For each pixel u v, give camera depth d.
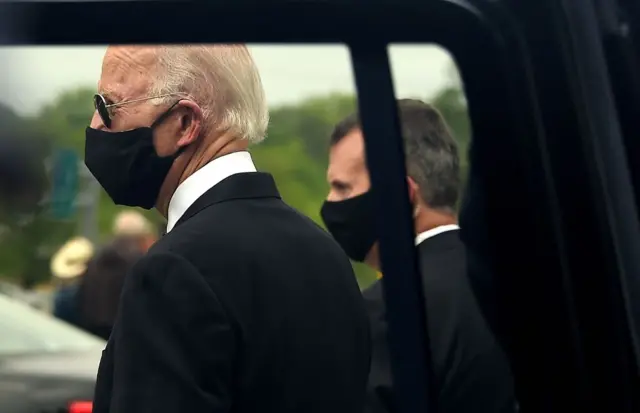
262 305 1.58
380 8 1.24
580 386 1.21
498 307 1.25
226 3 1.25
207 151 1.69
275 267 1.60
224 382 1.53
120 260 3.65
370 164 1.29
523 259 1.23
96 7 1.25
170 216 1.72
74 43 1.26
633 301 1.20
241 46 1.35
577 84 1.21
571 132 1.21
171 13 1.26
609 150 1.21
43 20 1.25
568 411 1.22
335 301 1.61
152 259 1.55
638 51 1.23
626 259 1.20
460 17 1.23
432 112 1.26
